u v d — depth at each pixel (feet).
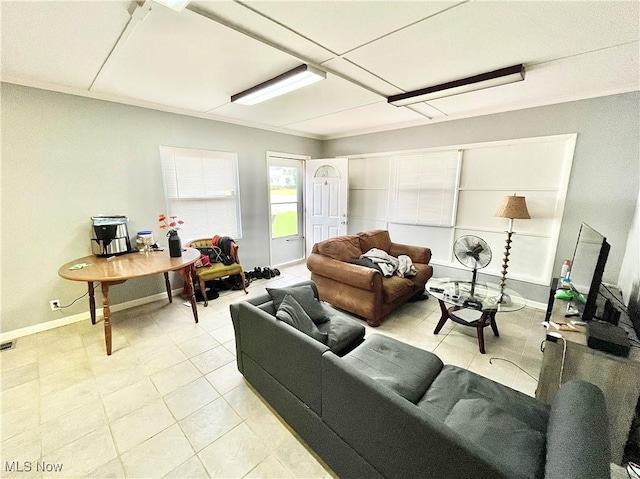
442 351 8.19
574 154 9.63
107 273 7.68
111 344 8.16
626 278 8.16
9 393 6.31
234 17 4.94
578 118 9.42
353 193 16.61
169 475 4.60
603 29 5.26
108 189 9.87
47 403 6.04
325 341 6.23
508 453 3.45
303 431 4.96
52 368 7.19
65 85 8.46
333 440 4.28
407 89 8.80
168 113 11.03
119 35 5.54
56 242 9.00
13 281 8.43
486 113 11.28
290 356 4.89
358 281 9.35
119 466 4.73
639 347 5.25
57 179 8.84
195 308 9.69
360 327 7.14
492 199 11.78
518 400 4.50
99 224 9.37
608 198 9.19
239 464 4.79
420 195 13.74
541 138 10.20
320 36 5.59
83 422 5.58
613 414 5.04
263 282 14.08
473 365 7.54
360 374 3.71
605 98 8.91
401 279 10.57
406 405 3.19
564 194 9.98
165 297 11.82
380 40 5.75
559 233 10.25
